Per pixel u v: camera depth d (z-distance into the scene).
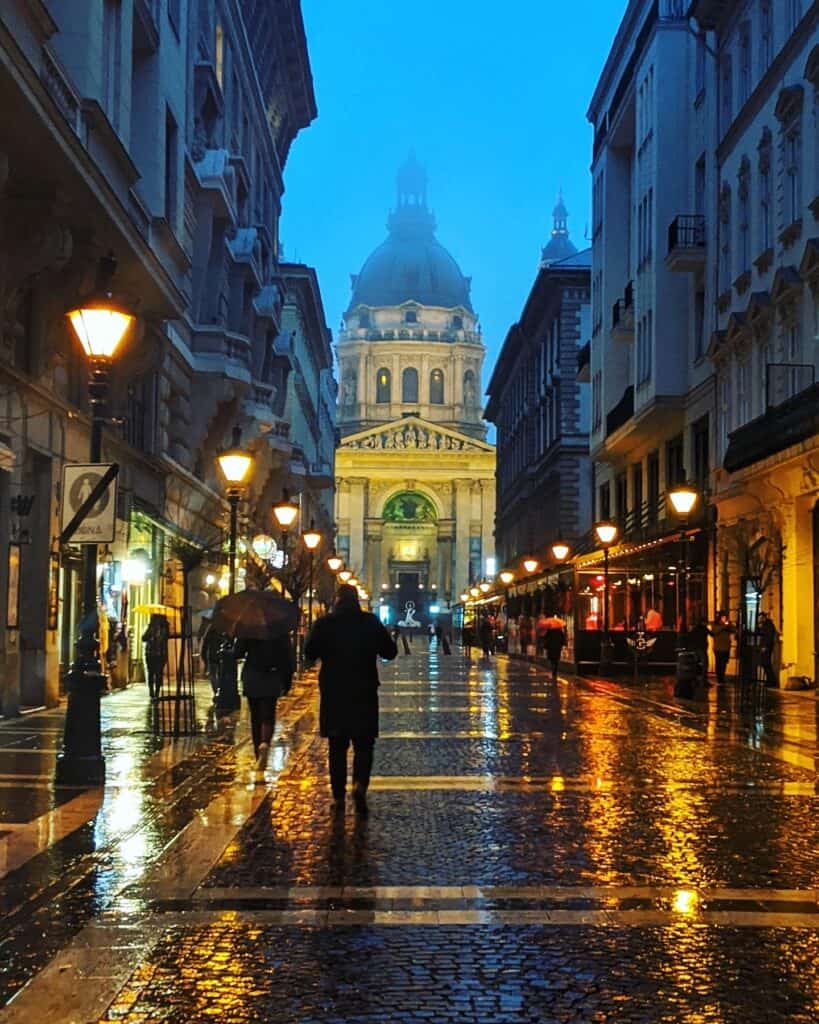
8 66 15.47
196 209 35.50
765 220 32.34
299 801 12.43
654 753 16.72
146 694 28.20
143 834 10.52
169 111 29.19
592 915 7.82
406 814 11.64
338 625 11.87
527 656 57.41
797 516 29.72
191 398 37.00
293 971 6.62
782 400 29.70
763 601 31.80
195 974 6.57
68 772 13.21
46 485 22.97
